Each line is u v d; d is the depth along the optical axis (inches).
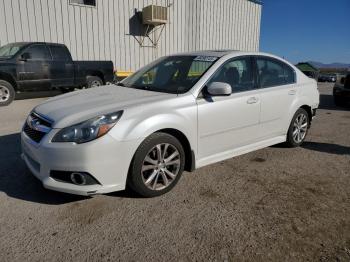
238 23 818.8
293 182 165.9
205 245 112.0
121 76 576.7
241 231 120.7
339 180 170.1
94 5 574.6
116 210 133.5
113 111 132.0
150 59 668.7
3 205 135.7
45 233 117.0
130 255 106.1
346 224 126.9
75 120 128.3
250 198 147.1
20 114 335.6
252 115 179.8
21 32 509.0
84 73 472.7
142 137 133.6
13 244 110.5
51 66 431.8
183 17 705.6
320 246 112.8
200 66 170.9
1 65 388.2
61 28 545.0
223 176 170.9
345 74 438.9
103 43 596.4
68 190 127.5
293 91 207.8
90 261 103.0
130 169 135.9
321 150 221.1
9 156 194.1
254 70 187.2
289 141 215.9
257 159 198.7
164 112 141.8
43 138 129.8
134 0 621.0
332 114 379.9
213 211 134.6
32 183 156.6
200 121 154.7
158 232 119.0
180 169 151.8
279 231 121.3
